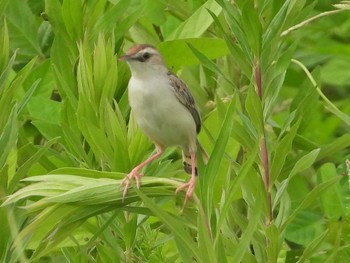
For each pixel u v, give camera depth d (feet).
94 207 31.86
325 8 56.08
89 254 36.78
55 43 38.96
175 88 38.29
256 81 34.63
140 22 45.60
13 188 32.94
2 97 34.42
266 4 35.73
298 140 40.32
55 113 41.63
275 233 32.86
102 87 36.14
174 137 38.27
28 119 42.39
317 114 50.08
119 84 39.34
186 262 31.48
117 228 35.37
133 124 37.04
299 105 38.93
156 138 38.37
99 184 31.48
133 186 30.22
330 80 54.03
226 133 30.48
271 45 34.71
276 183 36.09
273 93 34.53
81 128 35.86
